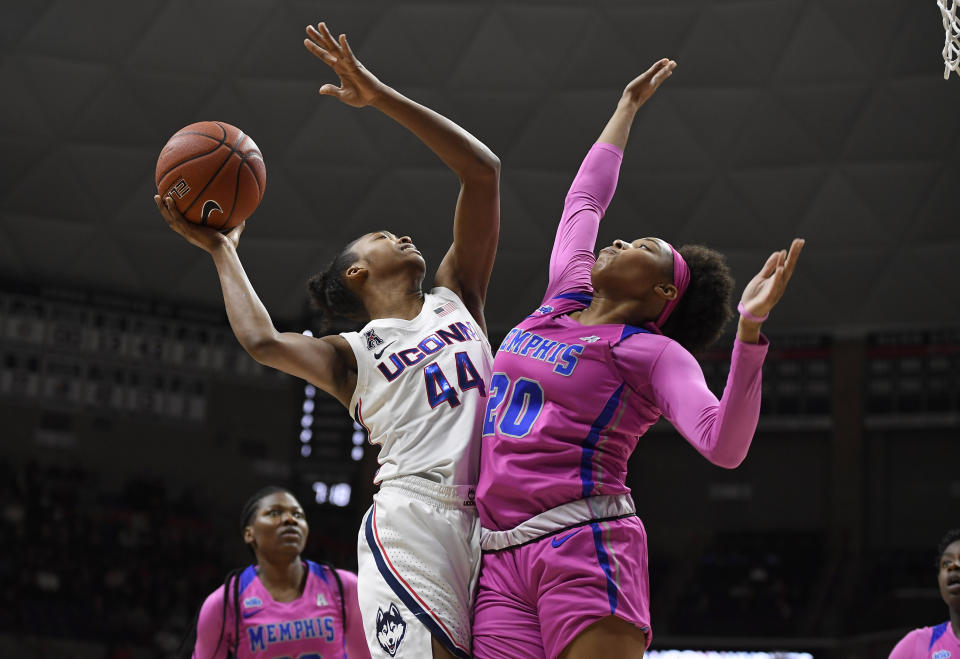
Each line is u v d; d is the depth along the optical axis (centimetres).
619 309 375
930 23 2195
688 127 2353
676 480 2562
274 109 2336
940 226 2330
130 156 2322
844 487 2433
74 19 2217
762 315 292
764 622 2353
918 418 2373
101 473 2292
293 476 2255
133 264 2372
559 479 345
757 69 2292
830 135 2316
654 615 2428
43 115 2259
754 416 300
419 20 2297
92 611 2170
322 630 610
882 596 2300
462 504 370
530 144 2372
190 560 2323
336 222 2414
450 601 356
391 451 381
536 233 2419
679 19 2278
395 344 393
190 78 2294
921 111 2262
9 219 2294
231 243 405
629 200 2406
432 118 403
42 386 2273
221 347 2428
